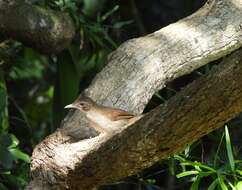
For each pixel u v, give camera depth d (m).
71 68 12.48
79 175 9.32
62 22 11.73
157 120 8.38
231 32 10.73
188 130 8.29
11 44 12.72
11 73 14.81
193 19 11.07
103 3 13.92
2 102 10.88
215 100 8.04
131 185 14.30
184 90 8.29
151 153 8.61
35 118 15.62
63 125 10.39
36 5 11.80
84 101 10.34
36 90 15.95
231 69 7.91
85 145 9.45
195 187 9.30
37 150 9.95
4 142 10.55
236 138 12.38
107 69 10.69
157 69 10.55
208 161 11.12
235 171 9.34
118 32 14.20
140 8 16.77
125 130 8.73
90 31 12.66
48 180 9.67
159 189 13.23
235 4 10.98
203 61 10.78
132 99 10.41
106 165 8.95
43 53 11.93
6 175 11.07
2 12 11.30
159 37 10.89
